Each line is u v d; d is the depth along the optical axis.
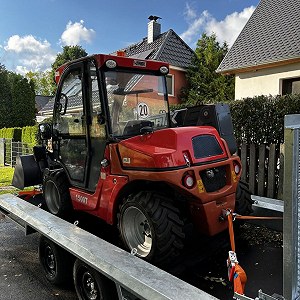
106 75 2.76
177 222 2.27
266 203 3.23
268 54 9.46
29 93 23.39
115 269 1.94
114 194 2.61
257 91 9.79
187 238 2.59
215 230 2.41
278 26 10.62
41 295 2.81
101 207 2.81
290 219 1.37
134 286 1.79
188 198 2.38
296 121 1.38
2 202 3.81
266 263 2.49
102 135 2.78
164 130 2.44
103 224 3.34
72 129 3.25
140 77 3.08
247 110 5.55
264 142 5.33
